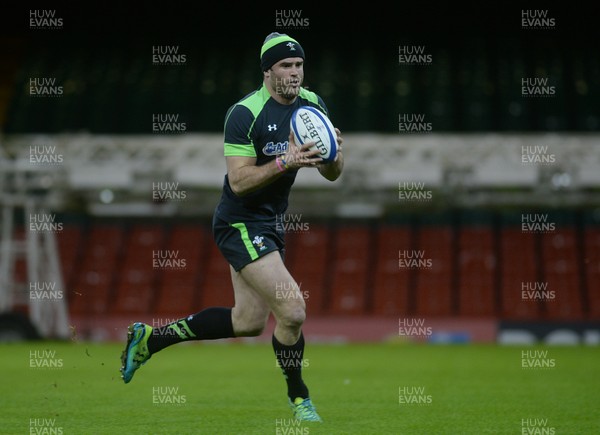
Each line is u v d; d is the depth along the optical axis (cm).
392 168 9062
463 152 8981
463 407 3244
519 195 10138
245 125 2591
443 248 12175
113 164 9138
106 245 12319
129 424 2706
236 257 2603
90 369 5516
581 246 12012
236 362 6444
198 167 9081
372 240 12381
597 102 13088
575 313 11200
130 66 13975
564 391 3953
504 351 8119
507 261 11906
